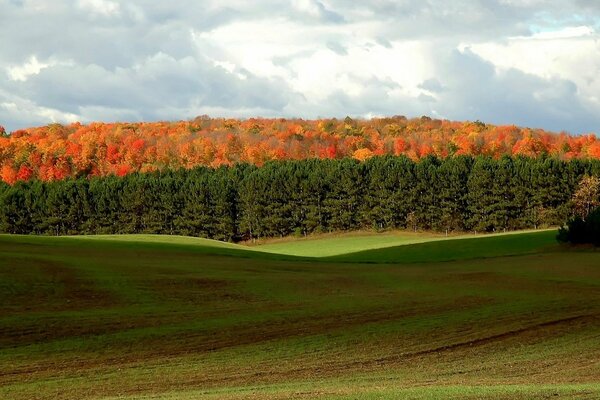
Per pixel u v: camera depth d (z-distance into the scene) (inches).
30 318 2235.5
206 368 1649.9
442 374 1589.6
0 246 4411.9
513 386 1374.3
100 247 4901.6
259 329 2172.7
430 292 3184.1
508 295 3075.8
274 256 5354.3
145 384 1480.1
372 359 1768.0
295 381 1505.9
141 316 2370.8
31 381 1501.0
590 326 2274.9
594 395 1226.6
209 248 5438.0
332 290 3213.6
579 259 4938.5
